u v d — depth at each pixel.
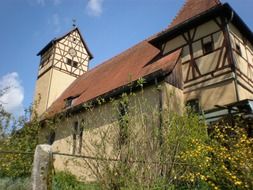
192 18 12.21
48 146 3.62
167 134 6.18
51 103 21.39
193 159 6.39
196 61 11.84
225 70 10.70
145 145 5.59
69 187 7.48
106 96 12.33
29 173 7.75
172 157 5.91
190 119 8.66
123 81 13.40
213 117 9.60
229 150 6.75
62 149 13.97
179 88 11.61
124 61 16.95
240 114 8.83
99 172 5.34
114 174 5.14
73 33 24.47
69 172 8.79
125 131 5.74
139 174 5.14
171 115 7.43
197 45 12.05
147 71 12.54
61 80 22.59
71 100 17.28
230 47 10.82
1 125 8.76
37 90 23.47
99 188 5.26
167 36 13.35
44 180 3.41
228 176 6.04
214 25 11.70
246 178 5.97
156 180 5.18
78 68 23.95
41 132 10.59
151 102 10.88
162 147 5.75
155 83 11.02
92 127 6.71
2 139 8.48
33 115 9.95
